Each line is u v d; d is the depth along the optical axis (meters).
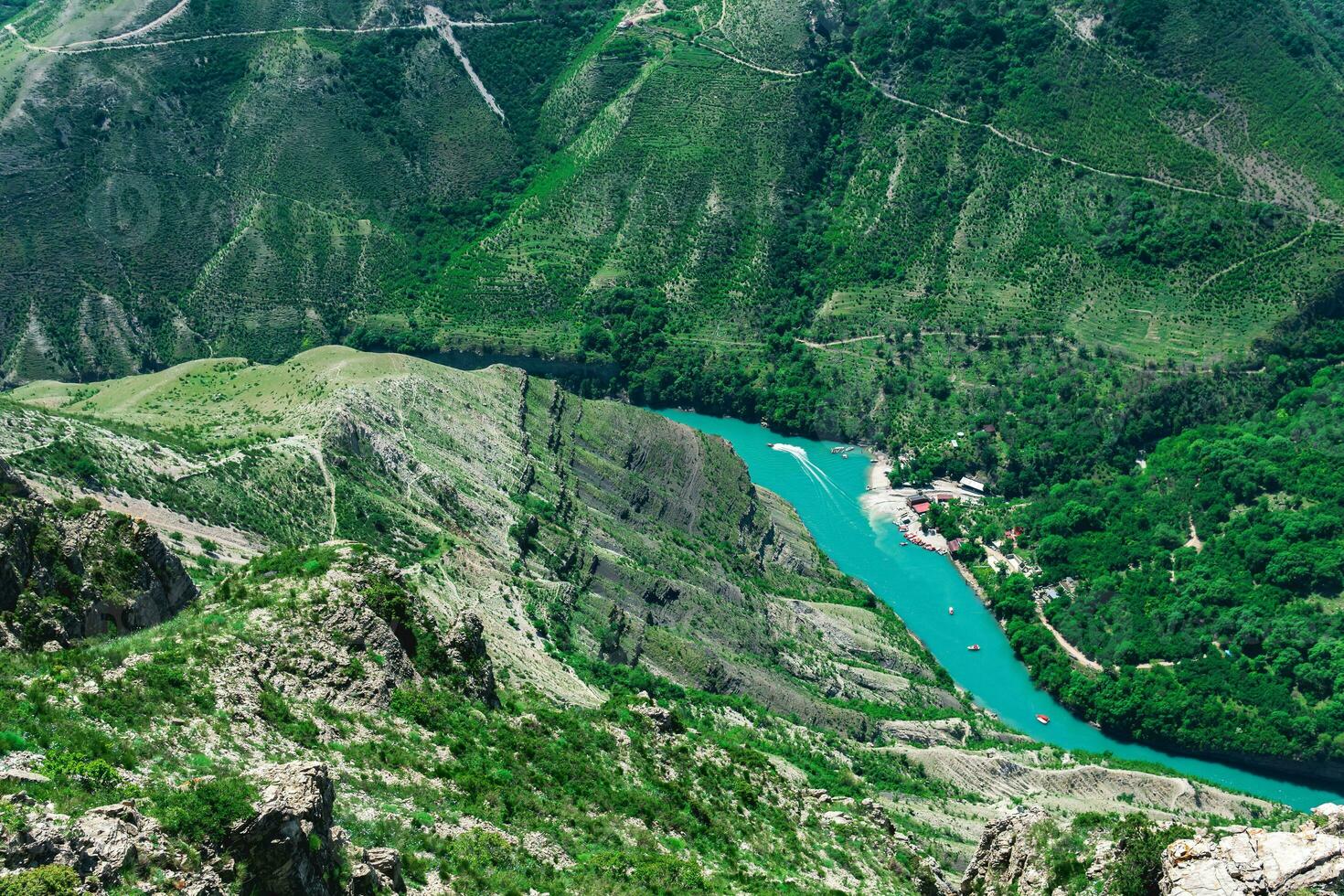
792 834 114.31
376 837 75.69
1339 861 68.62
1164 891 73.88
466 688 107.50
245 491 156.62
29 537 93.25
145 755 69.69
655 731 125.69
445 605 143.75
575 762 104.44
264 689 86.62
